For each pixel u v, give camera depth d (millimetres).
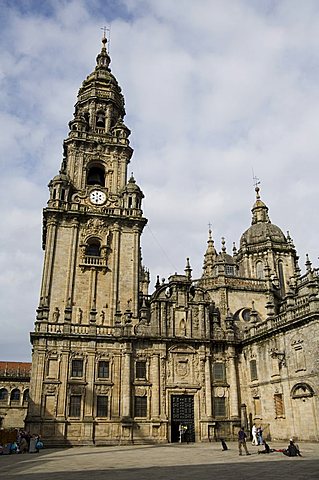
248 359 51781
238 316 58000
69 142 59969
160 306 53156
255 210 76750
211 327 54656
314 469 21609
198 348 52344
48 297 51125
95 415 46781
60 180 56500
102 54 70250
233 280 59938
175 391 49906
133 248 56219
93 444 45281
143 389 49156
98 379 48250
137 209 57906
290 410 42656
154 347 50969
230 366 52531
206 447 40625
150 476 20828
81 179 58438
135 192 58594
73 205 56125
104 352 49438
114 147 61000
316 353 39750
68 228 55094
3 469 25531
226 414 50781
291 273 68812
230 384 51844
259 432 41812
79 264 53656
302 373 41562
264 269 65625
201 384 50875
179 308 53844
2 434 43844
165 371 50438
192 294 59000
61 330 49344
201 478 19641
